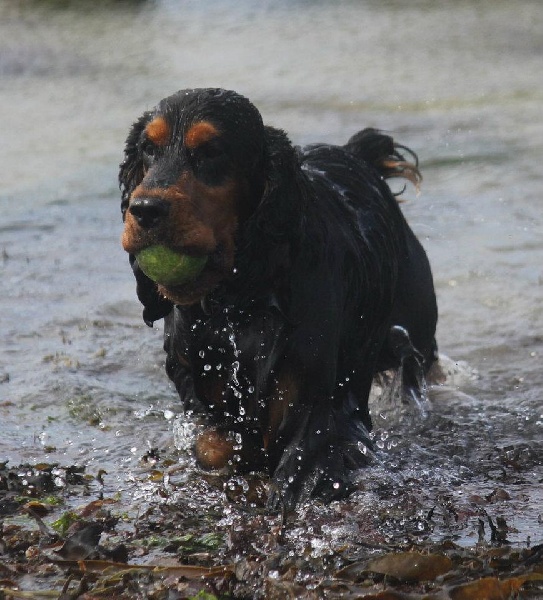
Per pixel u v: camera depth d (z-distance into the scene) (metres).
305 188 8.46
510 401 11.19
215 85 28.78
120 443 10.05
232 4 44.50
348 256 8.98
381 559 7.43
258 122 8.17
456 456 9.83
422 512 8.55
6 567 7.59
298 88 28.11
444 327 13.20
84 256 15.73
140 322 13.33
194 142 7.90
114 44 35.97
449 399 11.22
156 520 8.45
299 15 41.59
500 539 8.02
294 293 8.40
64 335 12.78
